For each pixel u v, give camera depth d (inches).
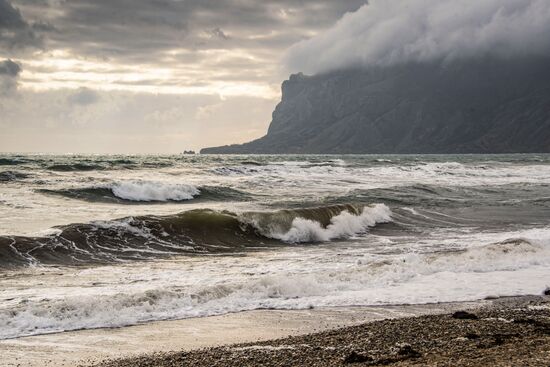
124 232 760.3
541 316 422.9
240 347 353.4
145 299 462.0
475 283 558.9
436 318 418.9
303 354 332.5
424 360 307.0
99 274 576.4
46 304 434.9
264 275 581.0
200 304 469.7
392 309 469.4
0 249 622.5
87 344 372.2
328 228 921.5
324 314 452.4
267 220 893.2
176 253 720.3
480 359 299.7
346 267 629.9
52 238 684.7
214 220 864.9
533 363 286.0
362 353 329.4
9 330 391.9
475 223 1030.4
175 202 1205.7
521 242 739.4
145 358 336.5
